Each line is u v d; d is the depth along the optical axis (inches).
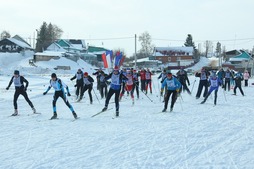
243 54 3144.7
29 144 289.7
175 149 271.1
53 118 422.0
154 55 3297.2
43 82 1189.7
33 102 603.5
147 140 303.0
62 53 2677.2
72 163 234.5
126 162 235.6
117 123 390.9
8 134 330.6
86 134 329.1
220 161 236.5
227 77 883.4
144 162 235.5
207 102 613.9
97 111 490.3
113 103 589.0
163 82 483.5
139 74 782.5
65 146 282.2
